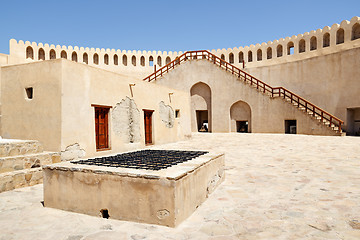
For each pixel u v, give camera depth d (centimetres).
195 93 2473
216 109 2362
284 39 2633
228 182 612
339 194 505
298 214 411
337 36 2306
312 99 2169
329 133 1800
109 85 945
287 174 680
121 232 357
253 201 478
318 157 917
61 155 742
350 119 2000
